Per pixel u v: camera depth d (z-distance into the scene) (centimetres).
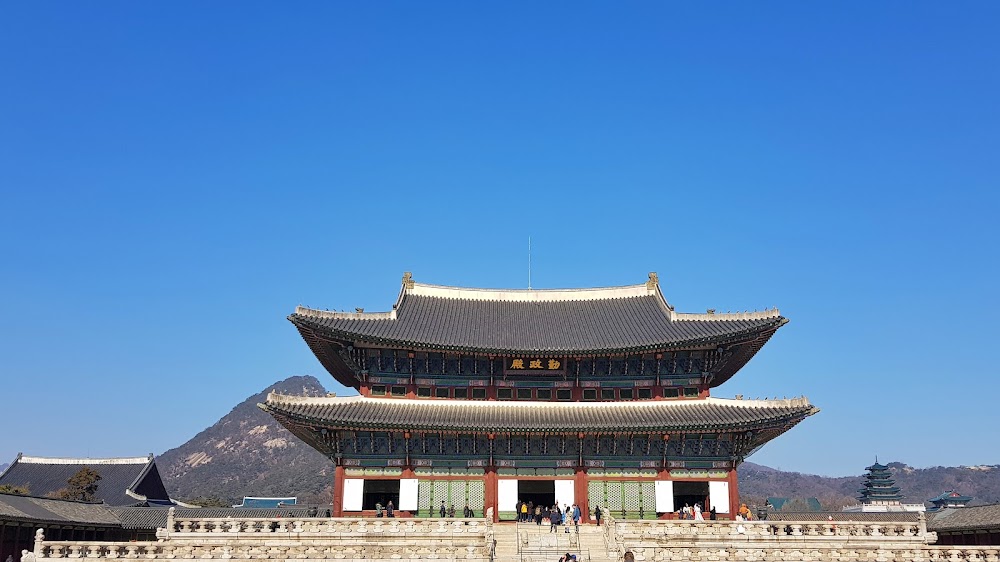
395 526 5300
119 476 12494
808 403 6259
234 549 4894
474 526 5275
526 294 7812
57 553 4831
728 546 5216
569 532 5478
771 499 19888
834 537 5312
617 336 6906
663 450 6388
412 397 6606
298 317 6241
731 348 6644
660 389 6675
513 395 6725
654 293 7606
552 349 6569
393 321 6931
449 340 6775
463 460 6391
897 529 5388
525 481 6450
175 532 5294
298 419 6034
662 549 4934
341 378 7819
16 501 6862
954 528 7438
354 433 6288
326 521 5338
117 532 8200
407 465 6322
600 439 6444
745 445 6369
